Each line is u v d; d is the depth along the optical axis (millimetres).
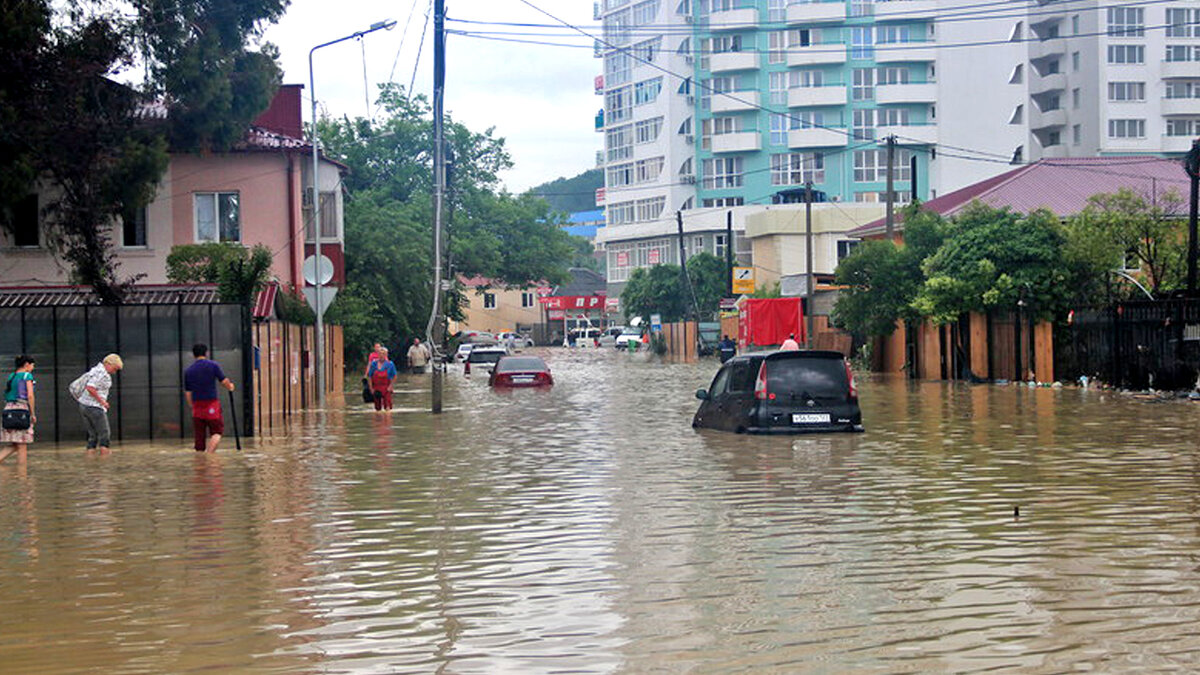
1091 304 37094
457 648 7547
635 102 117000
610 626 7996
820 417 21641
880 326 48094
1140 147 89625
